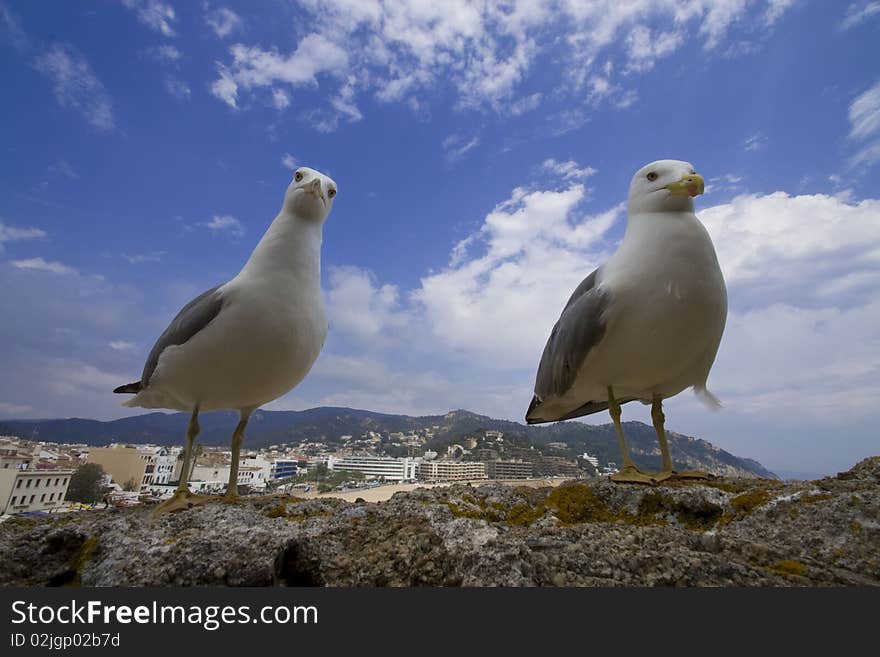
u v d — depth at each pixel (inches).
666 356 21.2
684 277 20.3
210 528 16.3
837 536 15.1
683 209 21.9
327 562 14.7
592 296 21.8
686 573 13.1
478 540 14.4
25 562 16.0
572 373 22.9
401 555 14.4
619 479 21.3
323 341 23.9
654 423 24.6
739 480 21.7
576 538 15.0
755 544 14.3
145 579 14.0
